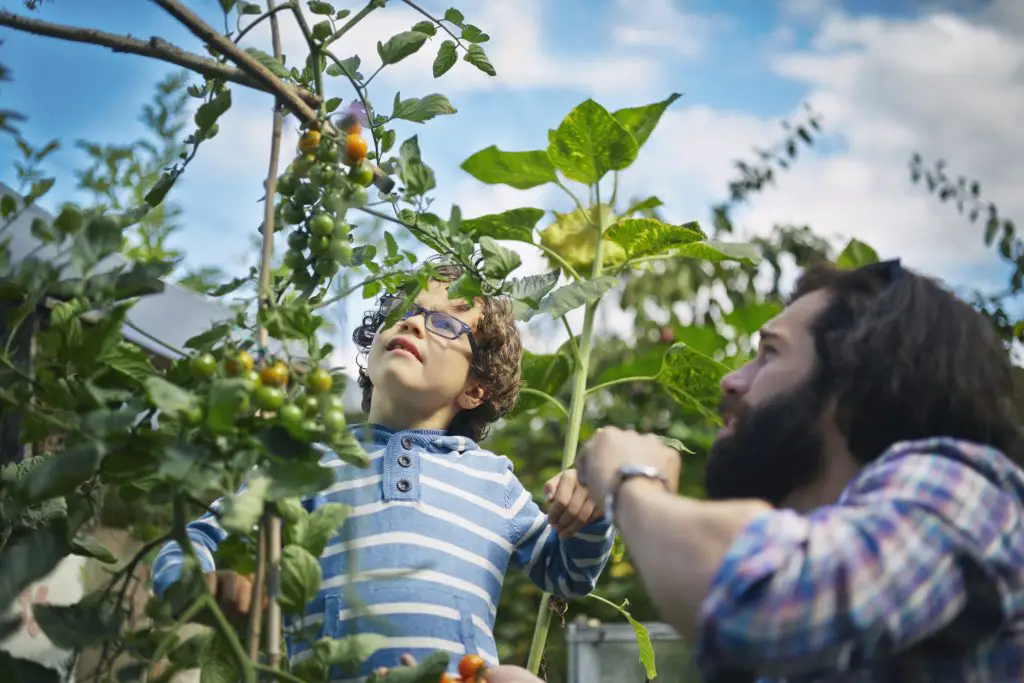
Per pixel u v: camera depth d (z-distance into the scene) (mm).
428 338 1898
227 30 1509
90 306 1362
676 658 2934
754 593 1065
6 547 1520
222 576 1407
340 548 1684
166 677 1377
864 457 1320
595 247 2225
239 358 1265
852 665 1098
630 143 2123
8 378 1373
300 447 1257
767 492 1366
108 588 1338
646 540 1168
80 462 1248
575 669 3004
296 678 1258
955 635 1151
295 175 1460
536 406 2420
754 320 4574
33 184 1475
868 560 1083
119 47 1342
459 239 1576
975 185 4527
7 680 1283
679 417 4945
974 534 1128
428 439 1852
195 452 1212
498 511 1837
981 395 1294
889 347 1303
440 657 1377
